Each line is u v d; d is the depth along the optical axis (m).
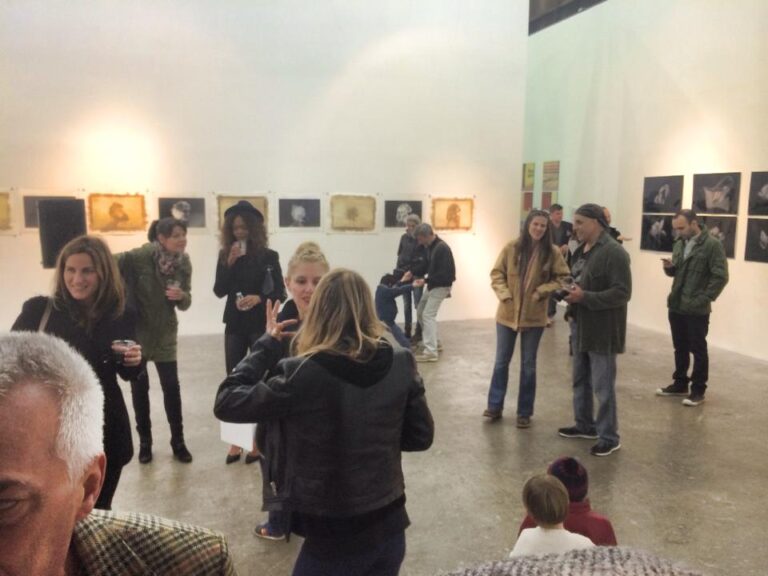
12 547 0.70
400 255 8.21
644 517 3.49
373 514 1.88
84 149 7.34
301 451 1.86
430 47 8.54
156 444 4.46
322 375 1.83
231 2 7.65
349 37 8.16
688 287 5.41
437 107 8.68
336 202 8.37
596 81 9.52
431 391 5.80
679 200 8.05
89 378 0.80
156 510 3.53
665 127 8.23
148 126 7.53
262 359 2.14
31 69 7.06
